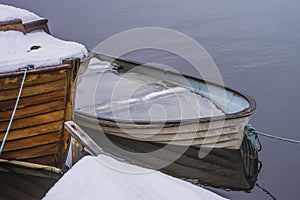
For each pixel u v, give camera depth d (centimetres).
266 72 1191
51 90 486
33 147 514
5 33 535
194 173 668
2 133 491
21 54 485
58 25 1880
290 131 812
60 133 520
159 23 1877
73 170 298
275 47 1445
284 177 668
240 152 695
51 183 527
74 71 493
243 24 1803
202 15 2017
